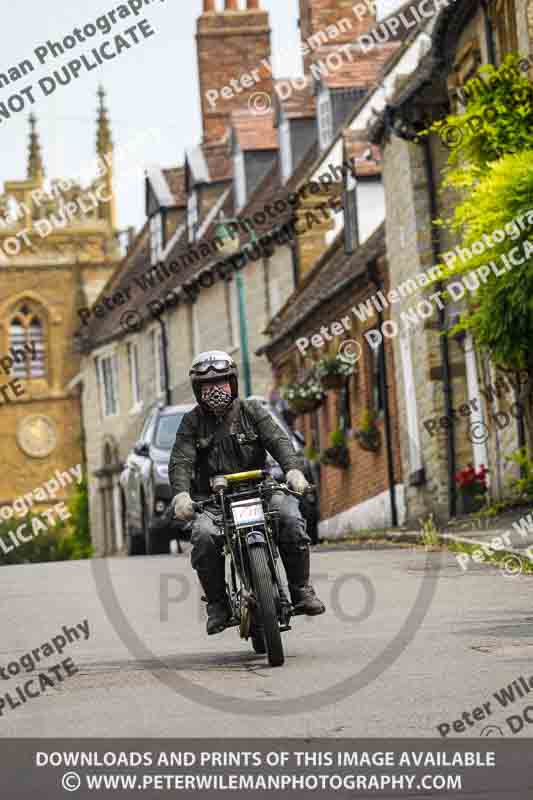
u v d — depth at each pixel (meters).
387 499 81.69
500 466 63.75
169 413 65.00
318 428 102.19
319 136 107.38
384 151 77.50
